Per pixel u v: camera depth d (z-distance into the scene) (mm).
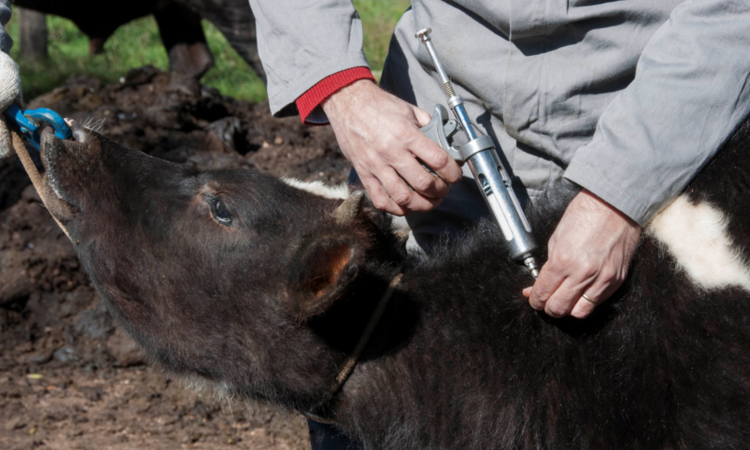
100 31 8391
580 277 1957
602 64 2270
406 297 2453
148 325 2562
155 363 2742
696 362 2139
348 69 2256
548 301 2035
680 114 1911
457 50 2438
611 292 2031
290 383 2451
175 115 5941
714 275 2170
